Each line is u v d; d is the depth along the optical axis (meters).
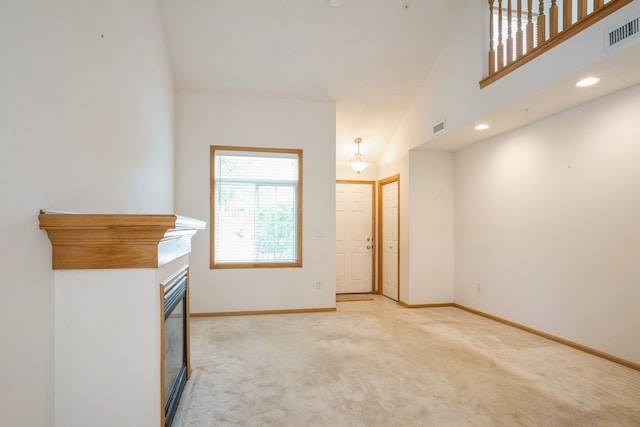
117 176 2.32
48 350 1.45
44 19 1.46
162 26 3.69
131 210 2.62
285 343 3.51
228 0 3.54
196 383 2.60
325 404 2.30
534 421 2.10
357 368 2.88
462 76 3.91
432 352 3.25
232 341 3.56
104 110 2.09
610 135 3.04
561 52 2.72
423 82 4.67
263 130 4.75
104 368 1.52
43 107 1.45
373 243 6.29
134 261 1.53
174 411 2.10
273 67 4.31
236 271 4.63
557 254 3.54
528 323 3.89
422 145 4.85
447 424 2.07
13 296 1.24
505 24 3.86
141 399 1.55
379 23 3.87
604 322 3.08
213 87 4.55
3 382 1.19
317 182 4.86
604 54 2.39
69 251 1.49
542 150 3.72
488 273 4.52
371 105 5.00
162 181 3.70
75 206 1.73
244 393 2.45
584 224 3.27
